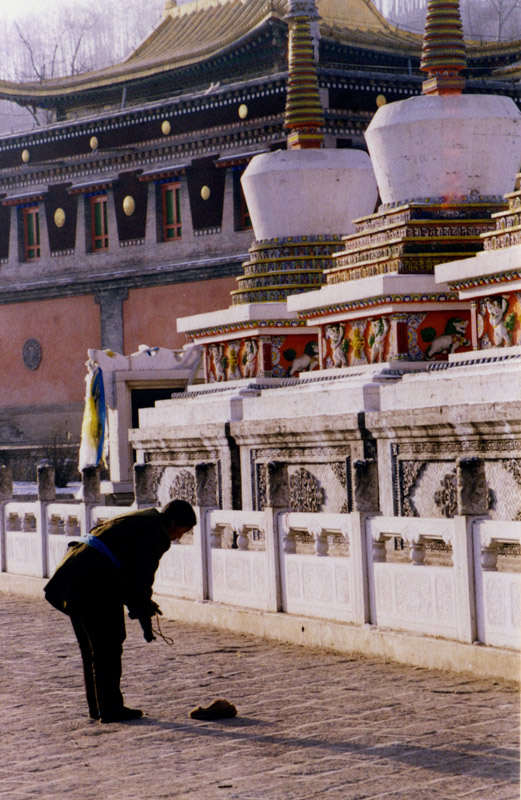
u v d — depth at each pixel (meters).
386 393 14.23
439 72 16.28
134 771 7.20
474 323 14.44
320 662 10.49
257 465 16.23
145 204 51.12
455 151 15.77
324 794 6.44
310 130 19.11
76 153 52.84
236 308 18.27
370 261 15.96
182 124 49.34
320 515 11.43
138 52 58.97
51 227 54.25
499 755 7.11
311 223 18.53
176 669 10.55
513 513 11.89
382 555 10.74
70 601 8.69
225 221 48.66
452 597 9.80
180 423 18.39
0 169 55.25
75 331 53.12
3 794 6.80
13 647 12.23
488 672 9.30
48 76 78.88
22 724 8.70
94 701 8.79
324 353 16.89
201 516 13.26
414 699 8.75
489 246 14.39
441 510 12.96
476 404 12.12
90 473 15.77
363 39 50.00
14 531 17.95
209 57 51.31
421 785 6.55
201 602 13.12
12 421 54.56
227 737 7.94
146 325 51.00
